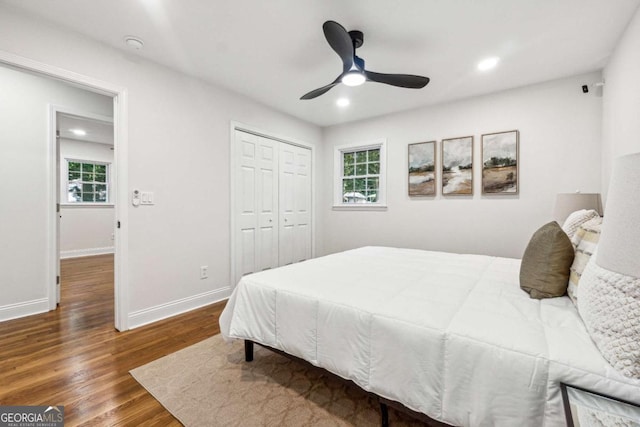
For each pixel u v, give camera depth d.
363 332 1.32
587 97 2.76
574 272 1.33
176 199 2.78
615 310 0.87
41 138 2.88
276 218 3.95
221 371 1.83
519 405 0.94
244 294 1.83
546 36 2.19
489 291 1.54
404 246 3.89
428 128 3.68
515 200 3.13
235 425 1.37
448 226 3.55
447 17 1.98
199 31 2.16
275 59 2.57
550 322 1.15
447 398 1.08
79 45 2.17
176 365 1.90
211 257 3.11
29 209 2.79
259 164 3.70
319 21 2.04
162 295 2.68
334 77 2.93
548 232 1.46
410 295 1.50
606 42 2.25
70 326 2.50
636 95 1.92
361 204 4.30
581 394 0.85
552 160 2.93
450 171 3.50
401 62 2.58
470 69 2.70
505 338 1.04
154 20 2.03
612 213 0.74
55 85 2.98
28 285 2.77
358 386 1.39
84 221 6.16
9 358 1.96
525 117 3.06
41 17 1.99
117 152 2.40
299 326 1.56
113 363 1.91
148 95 2.56
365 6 1.88
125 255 2.42
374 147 4.26
